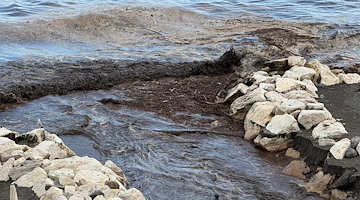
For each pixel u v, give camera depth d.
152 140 10.86
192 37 15.95
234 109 11.47
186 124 11.34
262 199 9.41
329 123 10.36
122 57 14.23
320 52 14.95
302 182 9.73
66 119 11.43
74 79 12.83
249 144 10.79
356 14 18.58
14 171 9.16
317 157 9.92
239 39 15.70
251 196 9.48
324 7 19.70
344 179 9.25
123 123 11.34
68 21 16.30
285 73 12.16
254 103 11.30
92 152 10.53
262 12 18.77
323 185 9.47
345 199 9.16
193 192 9.57
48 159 9.47
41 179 8.94
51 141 9.81
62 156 9.66
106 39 15.66
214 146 10.73
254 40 15.62
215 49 14.91
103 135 10.98
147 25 16.69
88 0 19.36
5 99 11.97
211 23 17.27
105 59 13.99
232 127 11.29
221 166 10.18
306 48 15.09
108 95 12.34
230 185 9.72
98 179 8.95
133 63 13.74
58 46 15.01
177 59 14.17
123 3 18.77
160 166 10.17
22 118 11.44
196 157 10.42
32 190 8.88
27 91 12.30
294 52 14.82
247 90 11.77
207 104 12.03
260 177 9.89
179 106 11.94
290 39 15.76
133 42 15.48
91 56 14.23
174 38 15.84
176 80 13.02
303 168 9.94
